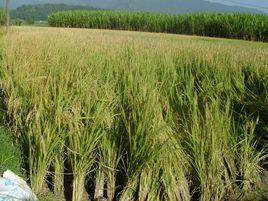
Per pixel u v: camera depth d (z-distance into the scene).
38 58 10.09
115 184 6.02
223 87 8.34
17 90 7.98
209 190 5.83
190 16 48.44
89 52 11.47
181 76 8.83
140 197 5.59
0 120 8.07
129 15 53.75
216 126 6.23
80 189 5.82
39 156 5.89
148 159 5.50
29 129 6.27
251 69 9.52
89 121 6.26
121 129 6.05
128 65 9.19
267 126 7.30
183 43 17.39
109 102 6.66
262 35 42.12
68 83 7.57
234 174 6.25
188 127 6.32
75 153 5.82
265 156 6.53
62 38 16.72
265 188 6.34
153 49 12.89
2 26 23.98
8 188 5.35
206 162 5.92
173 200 5.60
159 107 6.26
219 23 45.28
